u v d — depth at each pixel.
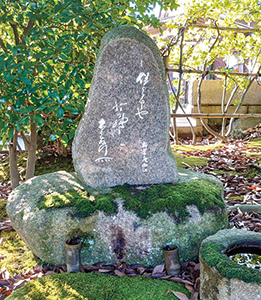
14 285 2.37
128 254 2.54
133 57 2.72
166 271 2.40
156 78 2.81
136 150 2.89
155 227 2.49
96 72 2.74
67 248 2.44
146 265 2.53
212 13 5.95
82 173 2.88
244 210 3.50
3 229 3.38
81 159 2.89
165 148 2.95
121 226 2.52
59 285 2.20
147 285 2.21
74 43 3.31
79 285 2.20
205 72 6.17
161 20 8.68
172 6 4.01
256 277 1.72
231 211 3.49
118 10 3.80
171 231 2.50
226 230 2.37
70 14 3.06
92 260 2.58
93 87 2.76
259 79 7.89
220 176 4.49
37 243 2.59
